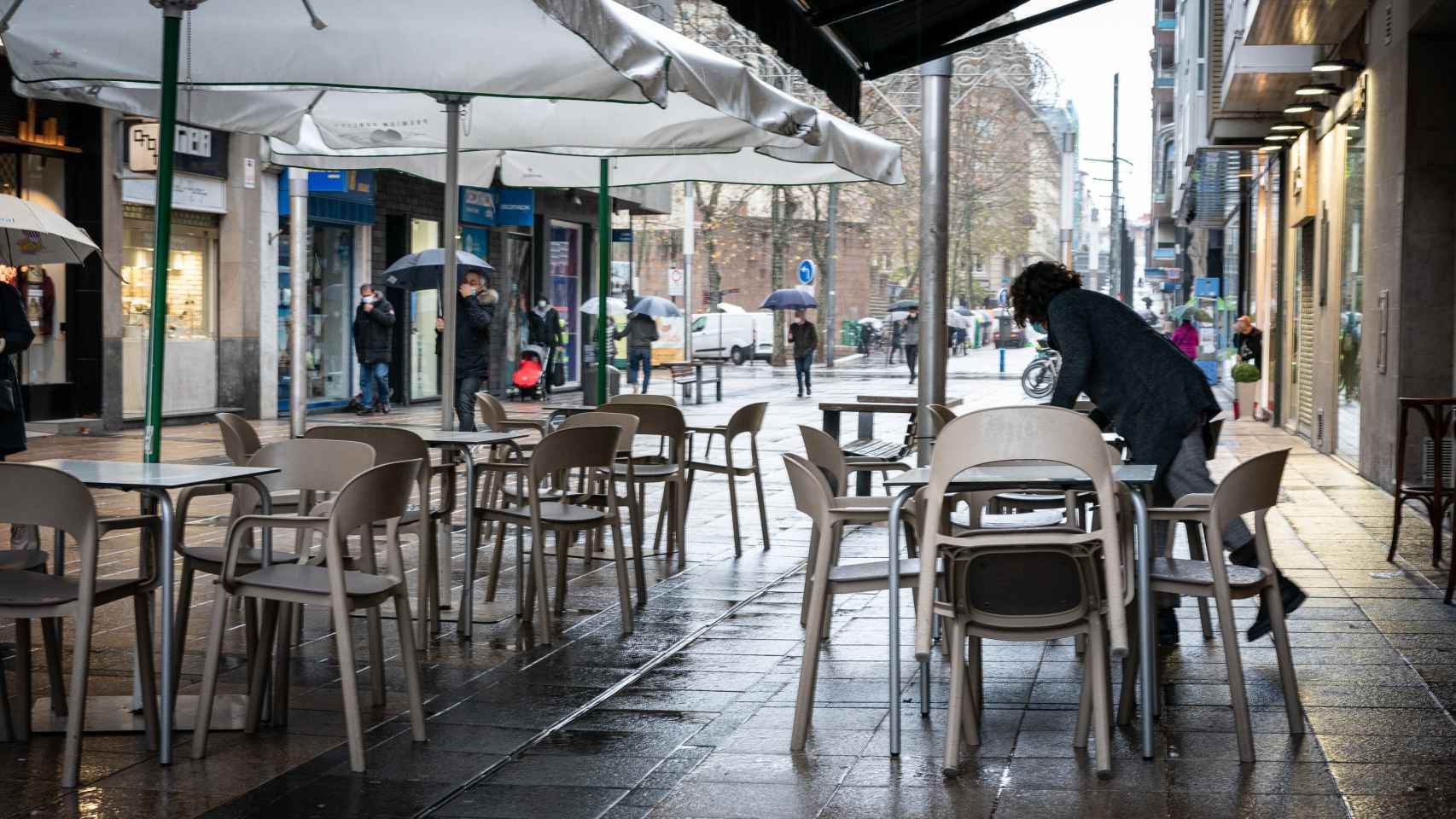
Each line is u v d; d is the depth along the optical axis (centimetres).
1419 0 1347
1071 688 671
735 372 4616
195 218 2258
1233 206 3947
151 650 578
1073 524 662
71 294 2028
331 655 745
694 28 3594
